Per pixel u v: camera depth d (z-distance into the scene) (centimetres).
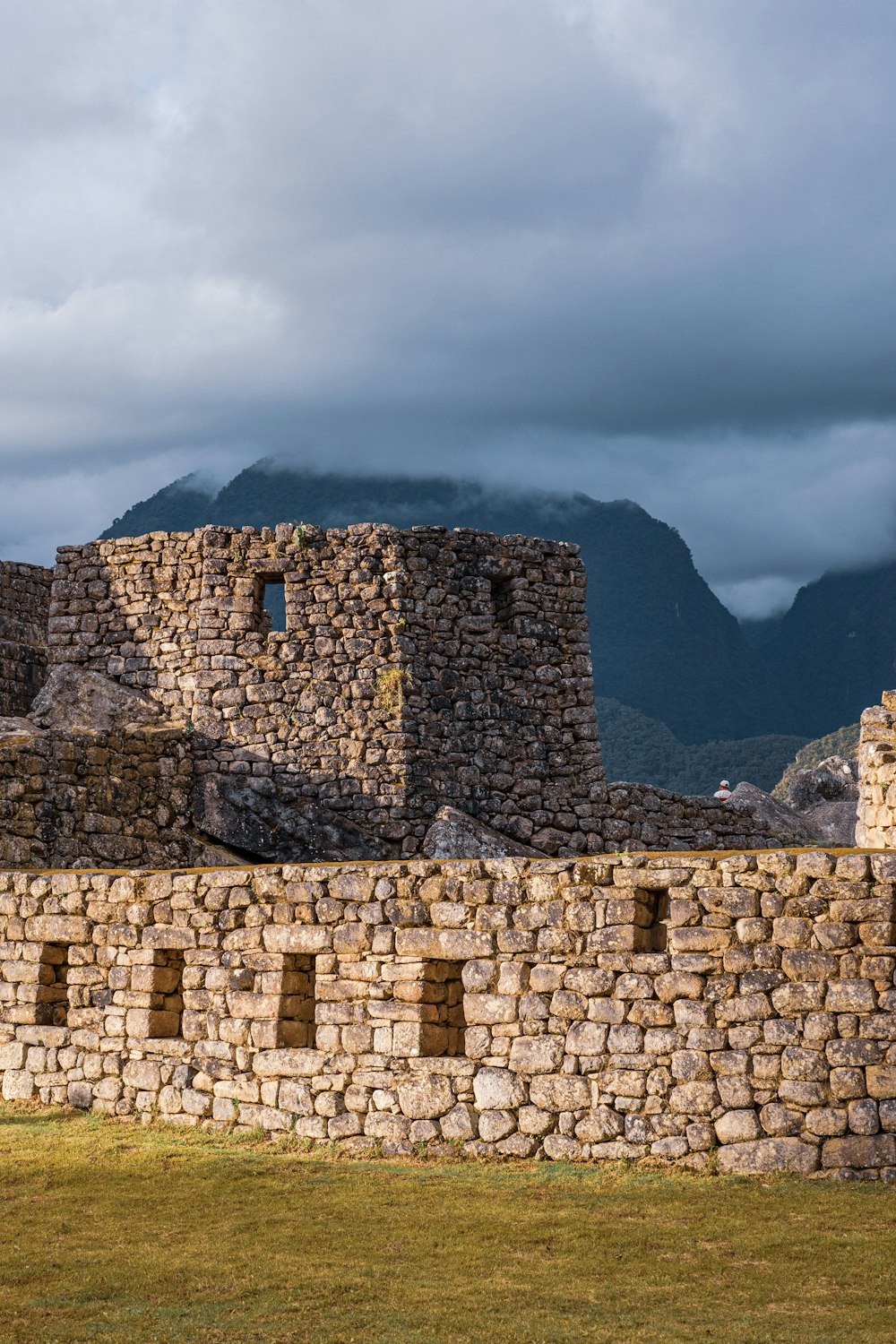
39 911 2409
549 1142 1919
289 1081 2119
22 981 2405
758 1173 1781
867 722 2988
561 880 1972
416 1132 2005
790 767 10744
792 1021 1803
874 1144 1739
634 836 4234
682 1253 1555
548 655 4231
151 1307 1452
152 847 3731
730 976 1845
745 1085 1816
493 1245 1611
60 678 4178
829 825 5028
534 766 4150
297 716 4009
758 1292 1439
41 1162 2005
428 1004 2050
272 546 4103
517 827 4097
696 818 4341
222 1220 1733
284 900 2177
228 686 4059
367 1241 1641
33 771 3362
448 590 4106
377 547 4038
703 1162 1817
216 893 2242
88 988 2344
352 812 3944
